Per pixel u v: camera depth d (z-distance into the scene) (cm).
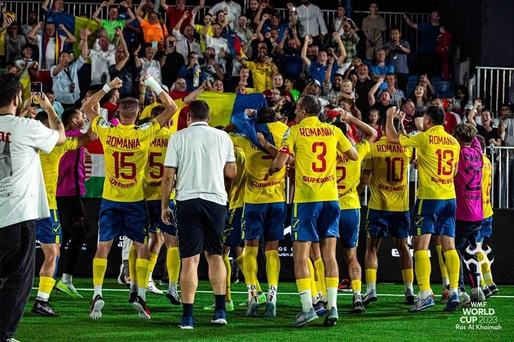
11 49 3009
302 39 3241
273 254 1655
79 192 1914
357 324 1543
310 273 1645
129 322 1522
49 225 1586
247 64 2959
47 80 2877
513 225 2375
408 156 1773
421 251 1702
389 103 2752
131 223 1555
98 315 1562
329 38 3191
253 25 3186
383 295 2038
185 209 1422
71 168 1908
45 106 1252
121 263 2331
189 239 1428
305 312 1491
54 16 3022
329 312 1491
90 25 3055
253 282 1647
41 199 1230
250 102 2439
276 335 1404
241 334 1405
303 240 1490
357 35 3284
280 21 3331
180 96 2536
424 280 1703
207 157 1434
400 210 1792
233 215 1700
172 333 1404
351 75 2867
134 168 1545
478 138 1933
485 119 2756
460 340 1408
